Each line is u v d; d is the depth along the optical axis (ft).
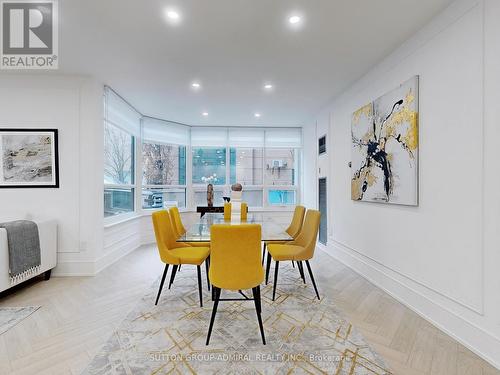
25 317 7.86
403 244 8.99
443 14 7.29
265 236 9.06
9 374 5.52
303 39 8.70
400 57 9.12
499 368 5.74
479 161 6.32
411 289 8.53
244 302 8.86
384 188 9.86
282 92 13.53
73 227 11.62
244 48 9.25
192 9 7.18
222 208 18.70
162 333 6.99
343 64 10.50
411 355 6.16
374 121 10.52
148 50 9.38
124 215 15.33
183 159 20.47
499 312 5.86
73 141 11.62
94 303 8.79
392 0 6.87
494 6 5.94
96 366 5.73
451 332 6.98
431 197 7.76
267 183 21.31
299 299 9.11
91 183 11.73
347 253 13.12
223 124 20.22
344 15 7.47
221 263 6.70
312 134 18.39
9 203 11.45
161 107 15.96
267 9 7.20
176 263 8.74
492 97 6.02
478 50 6.32
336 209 14.40
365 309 8.45
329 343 6.58
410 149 8.46
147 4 6.98
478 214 6.35
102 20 7.66
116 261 13.69
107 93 12.74
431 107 7.75
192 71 11.05
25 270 9.57
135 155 16.99
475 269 6.41
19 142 11.44
